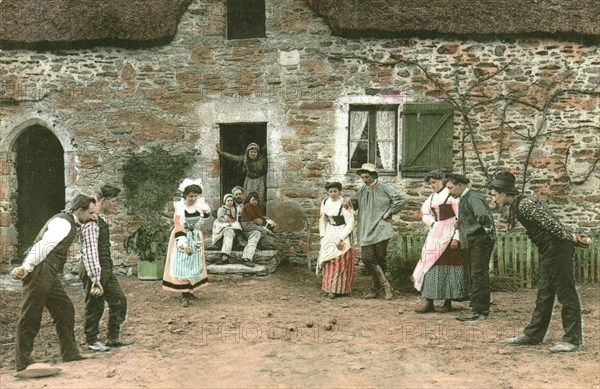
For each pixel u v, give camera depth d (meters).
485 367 5.34
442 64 10.59
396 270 9.21
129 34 10.66
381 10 10.52
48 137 12.22
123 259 10.86
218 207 10.85
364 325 6.93
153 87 10.90
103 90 10.94
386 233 8.39
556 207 10.59
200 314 7.56
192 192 7.95
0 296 8.81
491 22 10.41
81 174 10.96
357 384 4.92
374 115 10.85
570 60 10.52
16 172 11.29
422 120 10.54
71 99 10.97
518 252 9.91
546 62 10.54
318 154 10.71
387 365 5.42
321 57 10.69
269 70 10.77
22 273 5.18
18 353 5.31
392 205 8.41
